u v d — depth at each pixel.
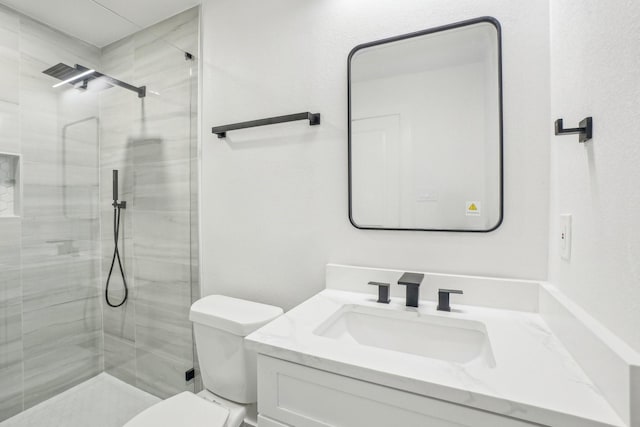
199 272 1.61
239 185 1.49
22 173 1.55
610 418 0.48
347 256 1.26
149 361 1.74
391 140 1.17
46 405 1.64
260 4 1.44
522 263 1.00
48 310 1.65
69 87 1.68
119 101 1.73
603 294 0.60
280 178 1.39
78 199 1.75
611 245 0.57
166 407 1.07
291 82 1.37
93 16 1.62
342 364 0.67
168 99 1.65
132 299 1.78
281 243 1.40
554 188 0.91
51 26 1.62
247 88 1.47
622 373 0.47
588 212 0.67
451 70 1.08
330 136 1.29
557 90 0.89
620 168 0.54
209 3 1.58
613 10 0.56
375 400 0.65
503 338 0.79
